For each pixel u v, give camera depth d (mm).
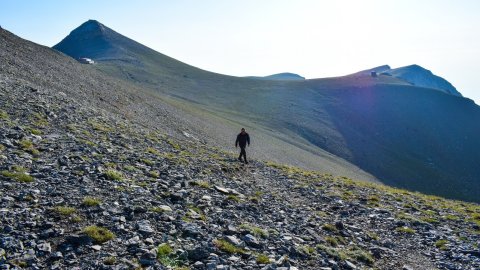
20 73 44000
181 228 13219
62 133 24469
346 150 139250
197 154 33625
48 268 9250
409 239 18547
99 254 10297
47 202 13039
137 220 13133
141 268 9898
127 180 17812
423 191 126812
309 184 30344
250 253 12242
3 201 12344
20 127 22109
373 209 23625
